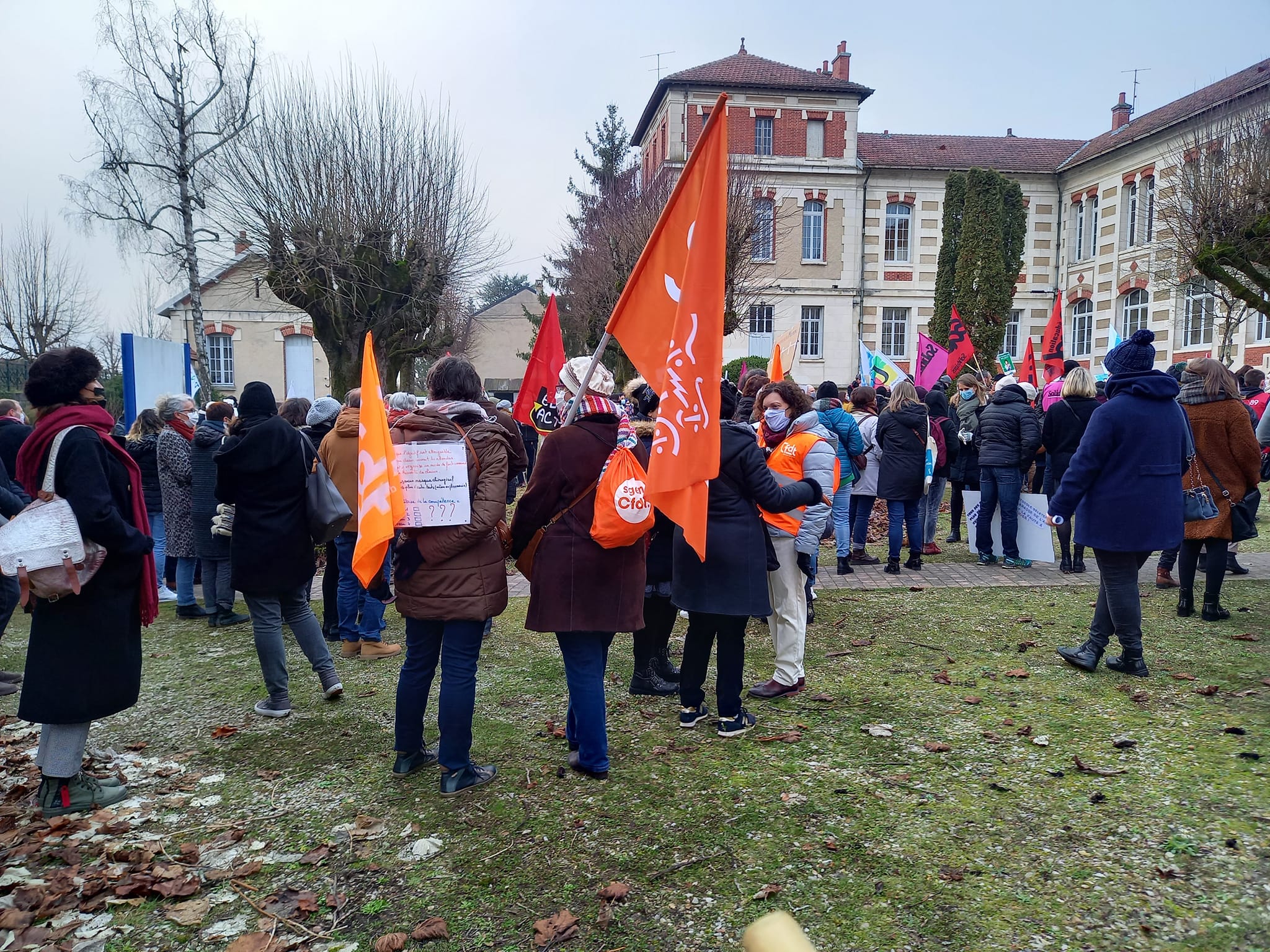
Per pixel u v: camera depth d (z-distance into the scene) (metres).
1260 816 3.21
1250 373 9.52
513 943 2.64
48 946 2.68
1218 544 5.85
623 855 3.12
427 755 4.03
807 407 4.98
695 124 33.03
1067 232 35.12
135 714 4.80
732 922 2.70
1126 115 36.81
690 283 3.26
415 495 3.49
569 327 29.97
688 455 3.28
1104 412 4.75
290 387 35.97
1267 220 11.30
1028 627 6.04
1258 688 4.59
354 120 15.27
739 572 3.96
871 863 3.02
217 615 6.89
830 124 34.00
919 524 8.19
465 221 16.83
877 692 4.79
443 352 21.61
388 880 3.01
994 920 2.66
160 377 10.91
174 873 3.05
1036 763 3.78
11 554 3.30
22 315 32.34
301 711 4.79
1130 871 2.90
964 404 9.48
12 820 3.53
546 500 3.58
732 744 4.12
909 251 35.12
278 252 15.09
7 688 5.40
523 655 5.81
